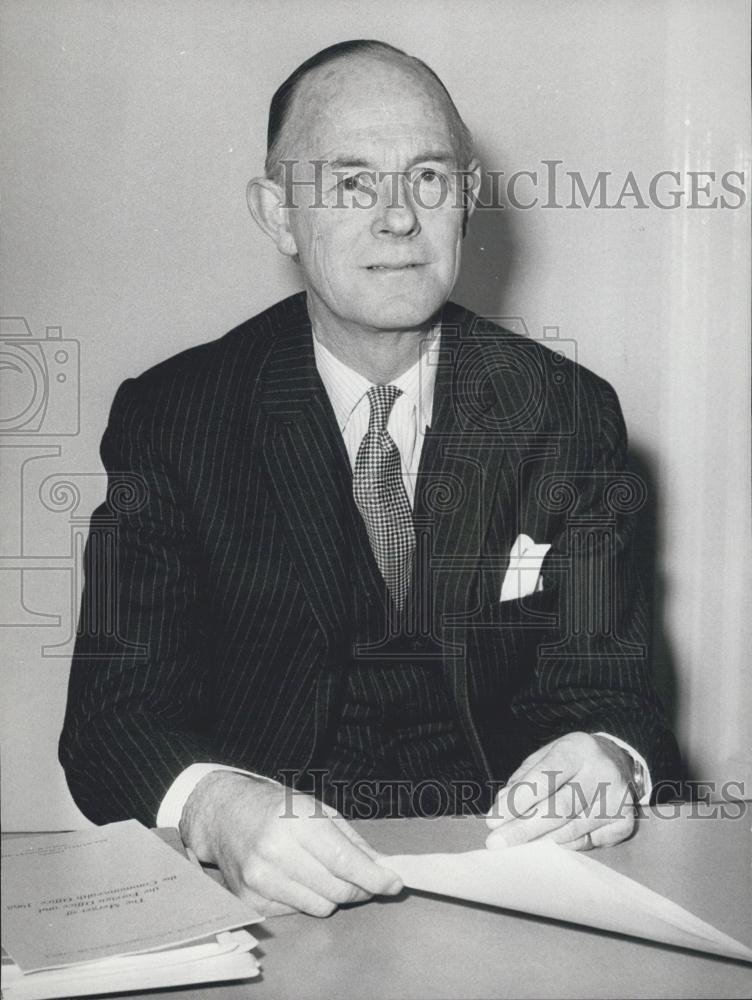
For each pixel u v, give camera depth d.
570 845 0.93
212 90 1.99
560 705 1.36
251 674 1.36
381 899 0.84
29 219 1.98
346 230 1.32
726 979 0.70
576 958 0.74
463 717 1.34
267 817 0.86
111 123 1.98
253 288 2.02
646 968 0.72
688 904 0.81
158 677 1.27
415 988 0.69
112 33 1.97
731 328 2.15
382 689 1.36
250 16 1.99
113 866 0.82
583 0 2.08
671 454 2.18
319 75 1.35
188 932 0.70
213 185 2.00
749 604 2.18
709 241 2.12
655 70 2.11
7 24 1.95
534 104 2.09
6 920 0.73
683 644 2.20
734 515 2.18
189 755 1.10
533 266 2.11
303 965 0.73
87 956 0.68
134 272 2.00
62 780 1.92
